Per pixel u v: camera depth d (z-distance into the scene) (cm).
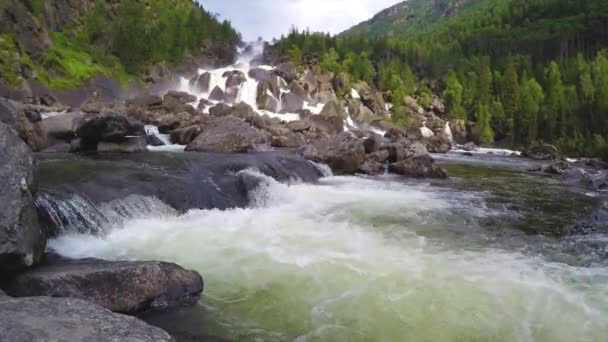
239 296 733
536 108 7356
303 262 891
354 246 1007
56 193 1020
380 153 2355
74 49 5912
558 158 4444
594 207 1533
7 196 642
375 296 740
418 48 10638
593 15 12750
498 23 15250
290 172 1888
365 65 8431
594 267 898
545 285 795
